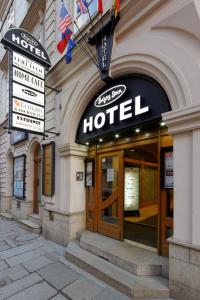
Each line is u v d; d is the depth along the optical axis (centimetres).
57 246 526
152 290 293
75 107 522
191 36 304
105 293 310
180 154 298
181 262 281
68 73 551
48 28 677
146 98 372
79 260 397
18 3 1016
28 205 794
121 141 463
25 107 494
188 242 280
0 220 906
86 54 486
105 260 384
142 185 702
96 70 465
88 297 303
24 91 495
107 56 426
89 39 458
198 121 274
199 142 275
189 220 282
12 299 303
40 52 532
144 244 410
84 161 559
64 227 527
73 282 343
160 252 365
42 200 659
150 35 359
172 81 314
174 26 320
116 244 424
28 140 801
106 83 456
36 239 591
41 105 529
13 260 440
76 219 524
